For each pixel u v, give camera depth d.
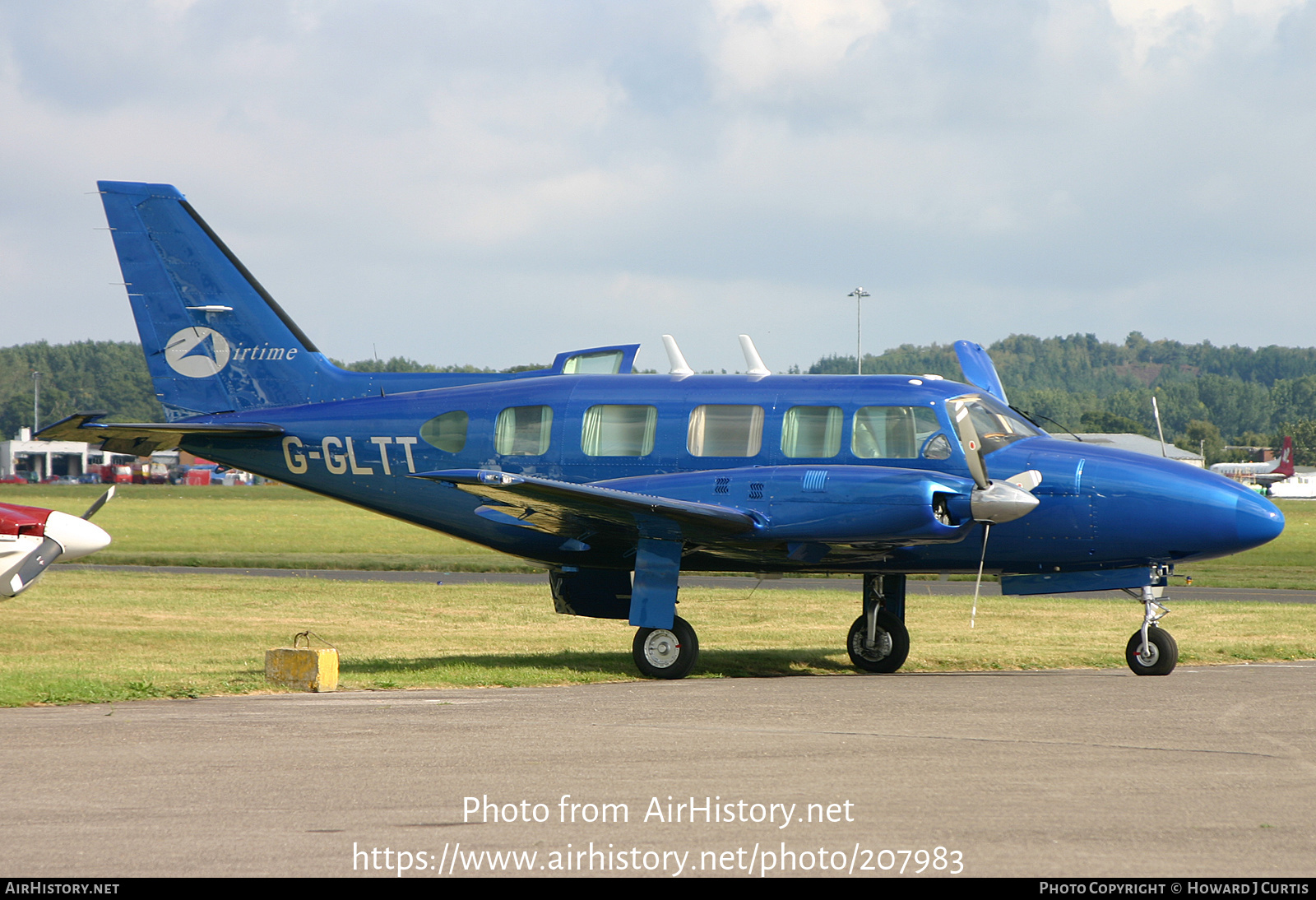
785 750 29.27
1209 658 54.41
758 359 53.34
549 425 52.50
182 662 50.94
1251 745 30.14
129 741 30.39
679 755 28.62
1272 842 20.97
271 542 157.88
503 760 27.97
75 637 59.28
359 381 58.72
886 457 47.97
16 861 19.84
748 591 91.50
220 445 58.88
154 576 98.06
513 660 52.47
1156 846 20.77
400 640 61.31
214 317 60.22
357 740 30.77
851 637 52.50
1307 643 60.41
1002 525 47.97
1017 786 25.27
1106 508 46.69
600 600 54.31
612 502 43.56
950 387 49.28
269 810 23.12
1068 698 39.25
